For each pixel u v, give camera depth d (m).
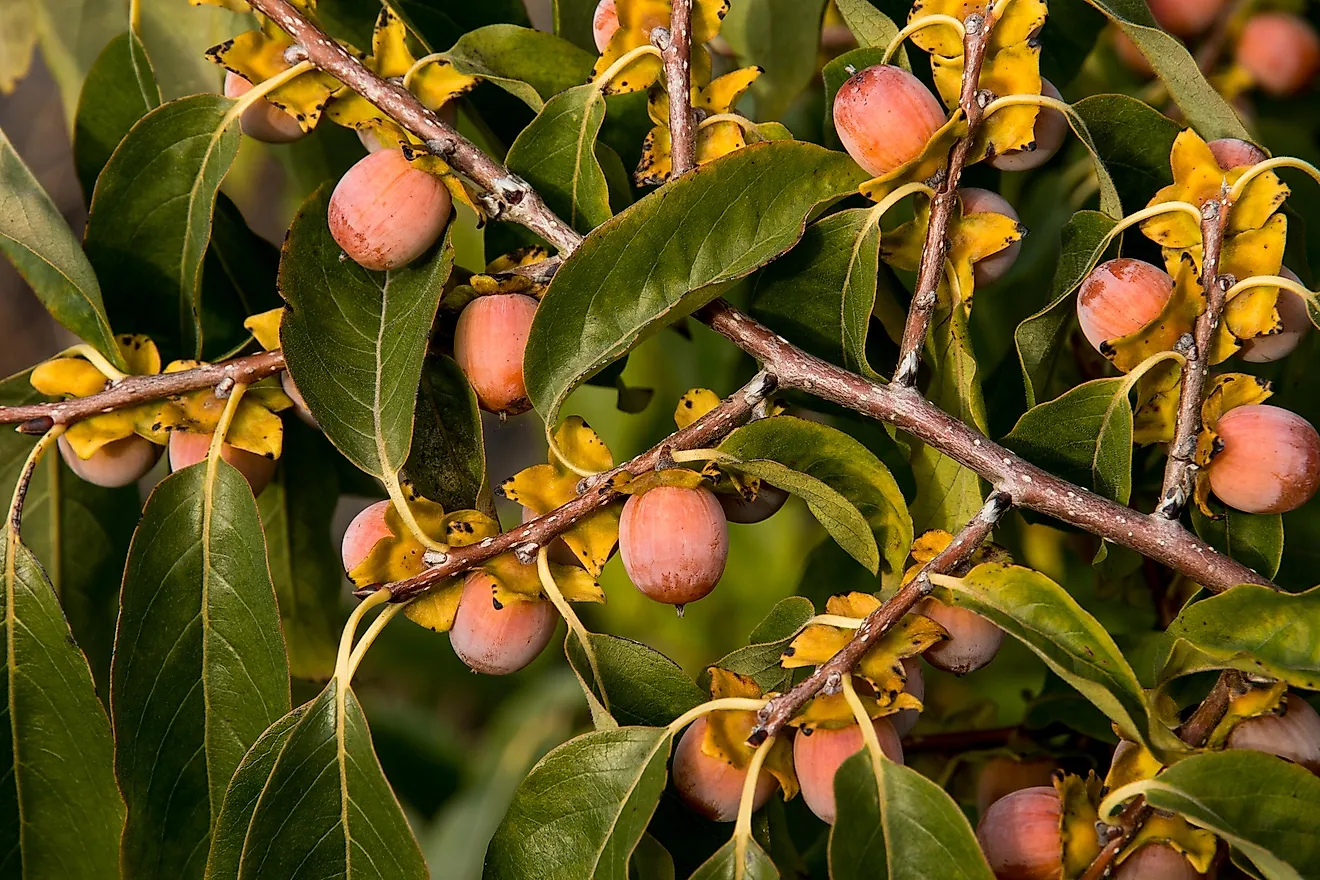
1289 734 0.71
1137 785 0.69
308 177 0.84
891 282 0.76
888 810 0.69
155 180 0.74
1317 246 0.79
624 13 0.73
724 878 0.69
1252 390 0.72
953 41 0.73
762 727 0.70
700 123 0.73
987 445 0.72
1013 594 0.70
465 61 0.75
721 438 0.72
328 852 0.71
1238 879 0.72
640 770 0.70
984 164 0.79
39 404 0.74
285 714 0.72
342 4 0.80
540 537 0.71
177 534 0.73
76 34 0.84
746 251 0.72
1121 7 0.73
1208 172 0.72
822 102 0.85
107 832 0.73
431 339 0.73
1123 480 0.72
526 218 0.73
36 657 0.73
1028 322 0.73
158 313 0.75
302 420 0.80
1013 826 0.71
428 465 0.73
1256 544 0.73
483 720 0.96
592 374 0.71
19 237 0.74
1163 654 0.71
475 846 0.87
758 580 0.93
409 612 0.72
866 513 0.72
